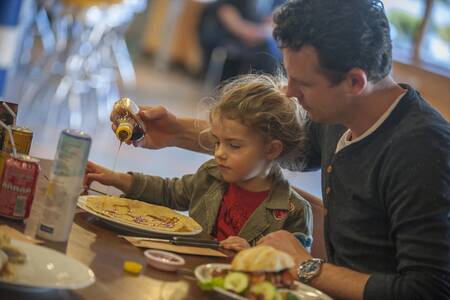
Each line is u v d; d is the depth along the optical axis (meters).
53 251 1.48
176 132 2.57
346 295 1.81
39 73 7.62
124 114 2.34
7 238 1.46
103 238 1.80
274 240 1.93
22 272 1.38
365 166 2.02
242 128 2.28
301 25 1.88
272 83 2.47
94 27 7.39
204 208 2.38
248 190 2.37
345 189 2.08
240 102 2.29
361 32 1.88
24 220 1.76
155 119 2.52
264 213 2.31
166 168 6.19
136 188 2.35
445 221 1.82
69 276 1.42
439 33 7.79
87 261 1.58
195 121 2.59
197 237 2.05
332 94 1.95
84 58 7.46
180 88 10.20
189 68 11.52
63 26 7.48
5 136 1.95
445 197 1.84
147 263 1.67
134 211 2.08
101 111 7.31
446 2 7.81
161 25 11.76
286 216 2.31
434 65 7.77
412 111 1.99
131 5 7.31
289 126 2.36
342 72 1.90
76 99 7.27
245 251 1.55
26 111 6.51
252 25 9.90
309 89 1.95
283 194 2.34
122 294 1.44
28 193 1.75
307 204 2.37
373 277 1.81
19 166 1.73
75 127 6.55
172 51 11.70
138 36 11.91
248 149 2.29
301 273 1.85
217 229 2.35
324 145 2.29
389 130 2.00
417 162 1.88
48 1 7.21
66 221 1.67
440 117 1.99
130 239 1.82
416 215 1.84
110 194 2.39
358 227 2.04
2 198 1.74
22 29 7.59
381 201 1.98
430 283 1.77
